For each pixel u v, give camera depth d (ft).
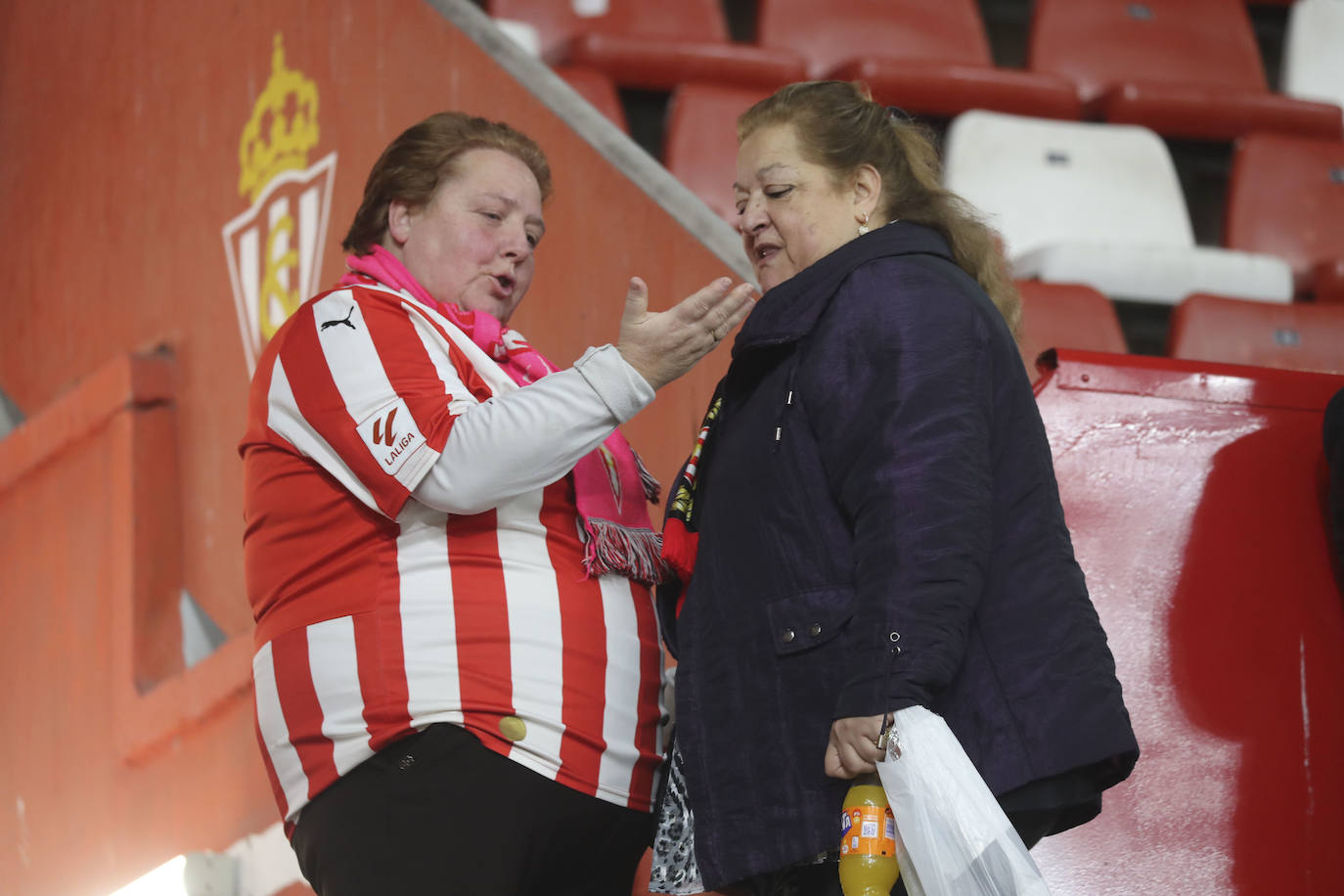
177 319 37.63
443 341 20.10
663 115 57.88
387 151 22.27
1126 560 25.75
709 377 25.88
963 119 56.49
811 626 18.16
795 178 20.40
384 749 18.63
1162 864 24.09
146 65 40.24
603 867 19.81
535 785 18.60
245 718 31.55
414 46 31.78
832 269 19.10
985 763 17.33
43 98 46.16
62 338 43.24
